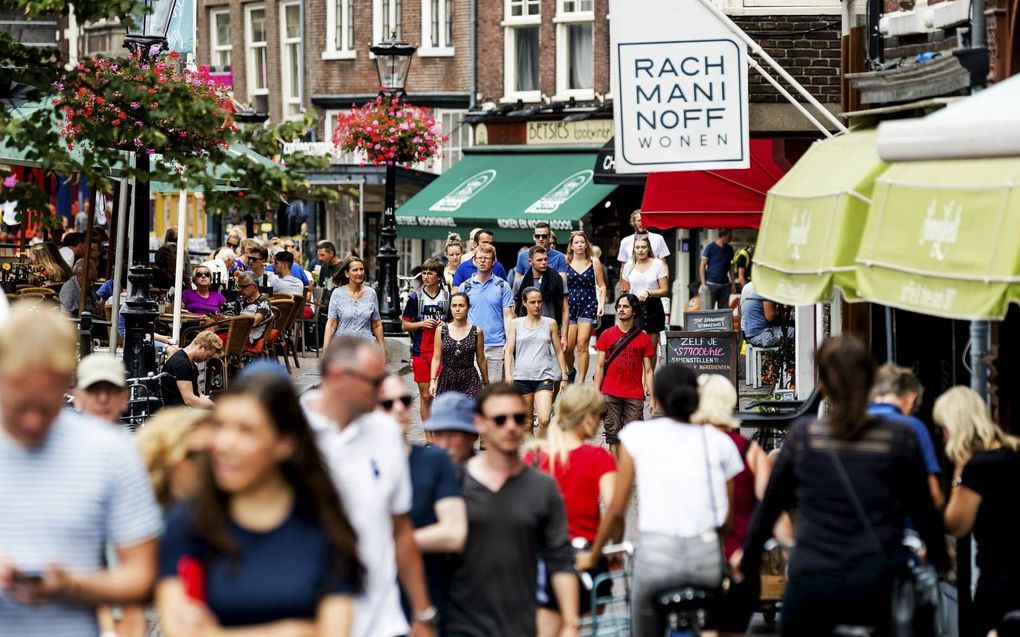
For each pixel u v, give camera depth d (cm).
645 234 5166
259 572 1270
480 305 4166
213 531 1269
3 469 1343
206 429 1313
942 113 1902
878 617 1764
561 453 2200
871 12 3366
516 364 3916
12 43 3450
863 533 1764
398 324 6694
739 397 4647
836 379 1783
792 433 1811
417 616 1700
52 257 5462
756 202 4562
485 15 8512
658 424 2011
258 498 1280
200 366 5050
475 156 8331
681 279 7169
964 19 2883
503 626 1853
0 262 6075
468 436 1958
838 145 2834
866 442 1772
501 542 1852
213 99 3547
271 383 1275
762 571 2458
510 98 8431
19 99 3625
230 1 9919
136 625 1827
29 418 1305
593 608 2014
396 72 6894
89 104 3441
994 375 2505
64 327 1316
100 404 2053
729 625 2031
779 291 2666
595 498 2200
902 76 2953
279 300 5616
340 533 1281
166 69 3544
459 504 1797
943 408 2042
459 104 8819
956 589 2352
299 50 9531
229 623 1270
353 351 1638
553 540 1883
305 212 9000
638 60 3114
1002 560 1936
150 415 3266
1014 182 1866
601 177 7062
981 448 2017
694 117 3109
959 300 1900
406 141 6731
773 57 4259
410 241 8844
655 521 1977
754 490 2219
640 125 3119
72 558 1352
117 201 5269
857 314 3197
